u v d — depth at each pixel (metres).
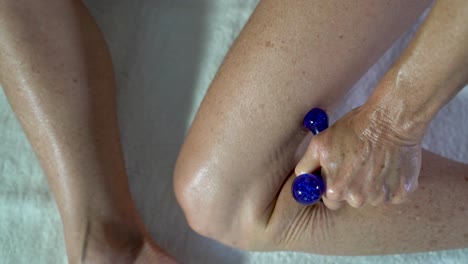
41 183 1.09
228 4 1.11
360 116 0.79
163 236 1.06
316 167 0.84
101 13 1.12
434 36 0.69
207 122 0.92
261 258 1.05
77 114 0.97
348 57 0.86
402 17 0.86
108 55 1.05
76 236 0.99
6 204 1.08
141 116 1.10
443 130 1.06
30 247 1.07
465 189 0.92
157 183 1.08
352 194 0.80
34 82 0.95
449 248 0.96
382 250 0.95
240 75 0.89
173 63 1.11
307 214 0.93
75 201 0.99
